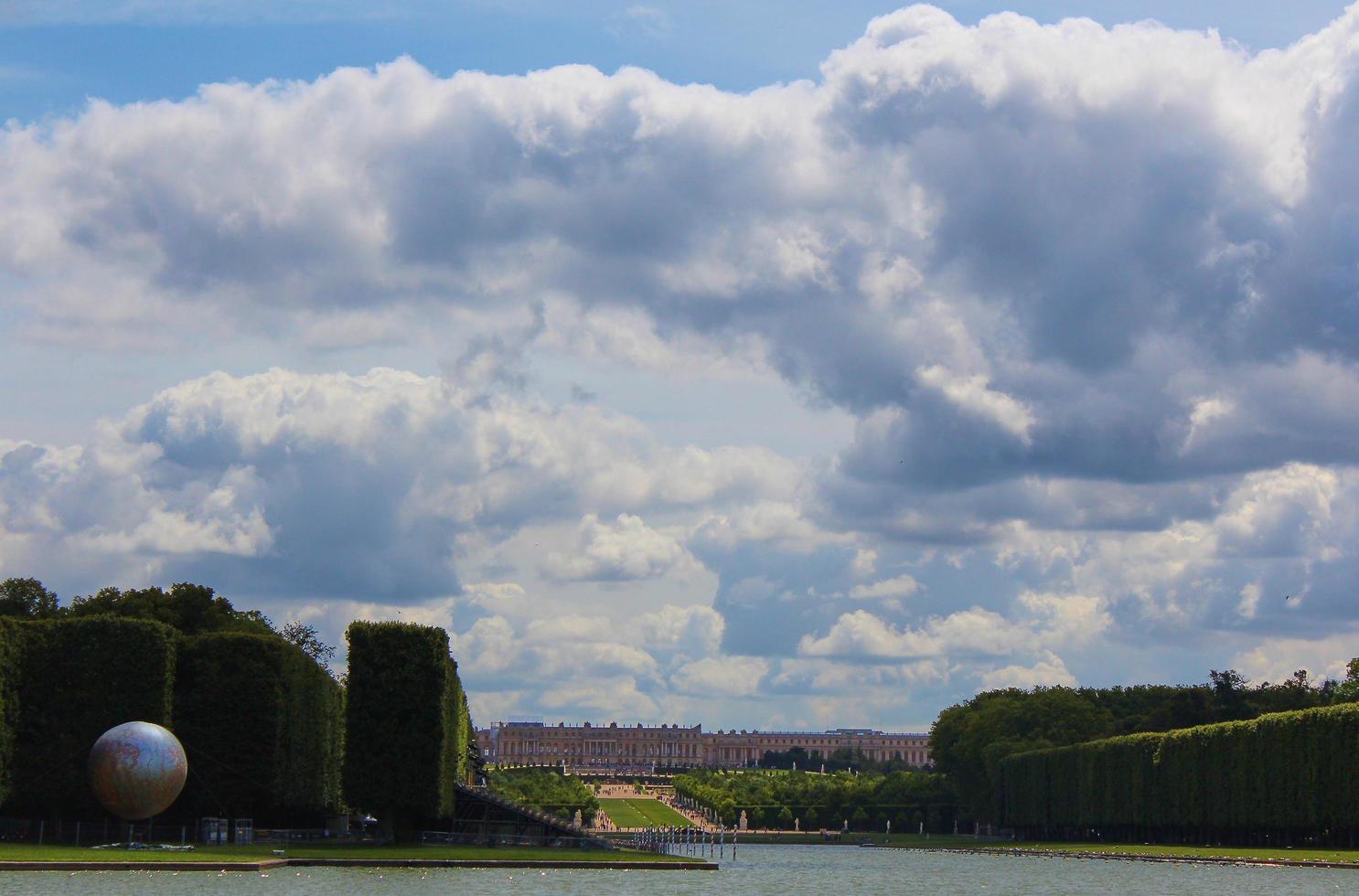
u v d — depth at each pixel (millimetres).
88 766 177250
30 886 128500
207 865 156000
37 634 196500
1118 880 181750
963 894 150375
